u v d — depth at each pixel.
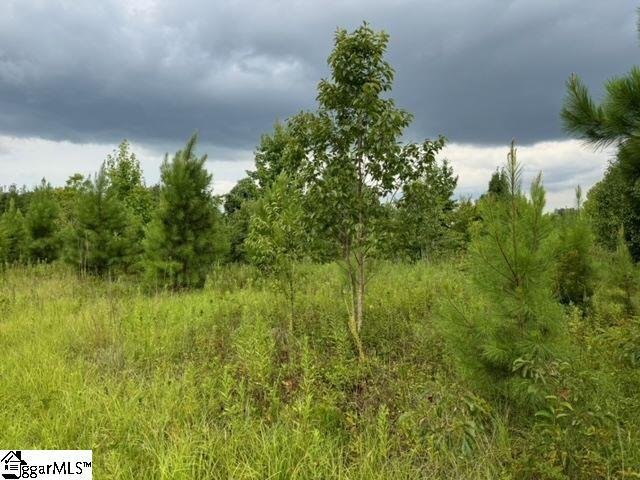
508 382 3.84
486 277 4.11
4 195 37.44
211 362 5.81
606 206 14.57
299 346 6.07
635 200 7.56
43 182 19.86
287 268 7.45
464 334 4.15
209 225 13.38
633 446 3.13
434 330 5.94
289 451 3.39
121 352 6.04
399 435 3.76
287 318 7.68
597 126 5.13
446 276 10.47
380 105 6.27
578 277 6.49
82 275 14.62
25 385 4.91
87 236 15.23
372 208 6.41
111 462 3.22
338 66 6.29
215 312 8.42
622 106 4.82
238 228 17.44
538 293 3.87
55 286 12.77
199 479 3.18
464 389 4.24
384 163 6.38
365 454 3.43
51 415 4.28
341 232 6.64
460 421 3.44
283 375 5.27
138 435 3.84
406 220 6.56
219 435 3.79
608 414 3.05
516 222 3.95
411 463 3.39
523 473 3.14
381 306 7.83
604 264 6.71
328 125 6.37
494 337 3.93
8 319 8.41
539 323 3.88
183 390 4.68
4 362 5.74
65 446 3.74
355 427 3.90
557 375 3.43
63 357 5.98
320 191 6.20
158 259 12.68
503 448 3.38
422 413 3.76
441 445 3.39
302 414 3.89
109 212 15.60
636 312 5.90
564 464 2.82
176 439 3.59
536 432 3.35
